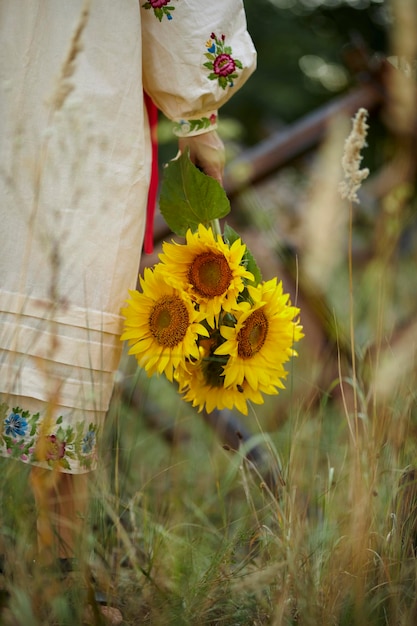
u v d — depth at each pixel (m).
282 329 1.57
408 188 2.95
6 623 1.36
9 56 1.57
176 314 1.52
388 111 2.85
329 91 7.10
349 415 1.85
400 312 2.65
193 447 2.26
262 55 7.22
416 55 2.76
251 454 2.10
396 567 1.54
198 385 1.59
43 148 1.56
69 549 1.58
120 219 1.60
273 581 1.54
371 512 1.59
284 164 2.79
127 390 2.24
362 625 1.42
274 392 1.57
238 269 1.50
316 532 1.69
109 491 1.76
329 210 2.79
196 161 1.75
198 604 1.50
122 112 1.59
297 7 7.33
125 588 1.63
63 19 1.57
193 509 1.86
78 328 1.56
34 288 1.56
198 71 1.63
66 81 1.54
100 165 1.57
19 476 1.58
